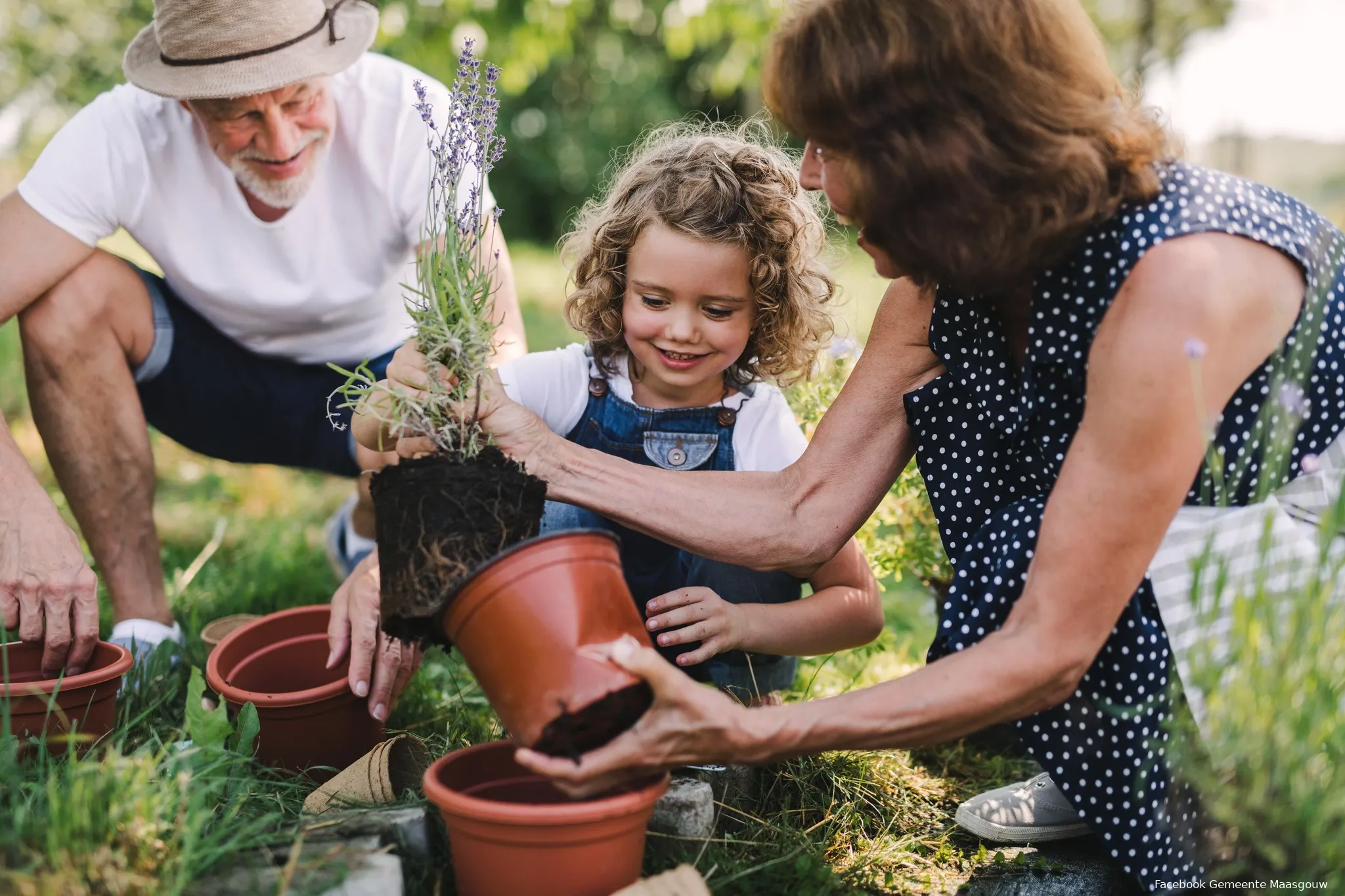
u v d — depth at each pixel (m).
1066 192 1.48
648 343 2.11
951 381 1.88
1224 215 1.55
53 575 1.98
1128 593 1.53
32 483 2.07
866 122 1.50
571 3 6.69
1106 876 1.85
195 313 2.64
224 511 3.98
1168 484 1.49
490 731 2.23
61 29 8.04
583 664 1.47
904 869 1.89
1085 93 1.52
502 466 1.65
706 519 1.91
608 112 15.38
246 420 2.78
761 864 1.80
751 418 2.29
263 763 1.98
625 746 1.46
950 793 2.21
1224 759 1.47
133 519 2.45
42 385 2.37
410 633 1.62
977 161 1.46
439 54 6.58
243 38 2.16
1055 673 1.52
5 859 1.44
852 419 1.97
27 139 8.21
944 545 1.94
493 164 1.90
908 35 1.46
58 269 2.34
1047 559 1.53
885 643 2.52
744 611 2.03
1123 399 1.49
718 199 2.04
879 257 1.68
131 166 2.40
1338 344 1.66
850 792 2.06
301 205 2.50
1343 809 1.43
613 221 2.16
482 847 1.50
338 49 2.31
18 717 1.81
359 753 2.06
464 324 1.74
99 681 1.86
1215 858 1.67
